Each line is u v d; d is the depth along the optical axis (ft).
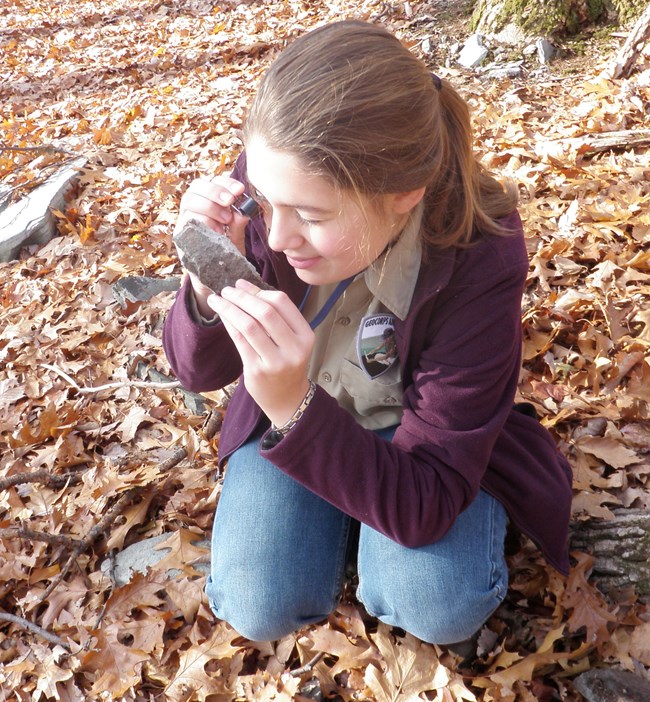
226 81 20.35
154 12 29.55
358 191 4.20
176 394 9.75
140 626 6.80
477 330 5.16
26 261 13.76
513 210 5.49
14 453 9.26
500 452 5.90
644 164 11.87
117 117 19.30
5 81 24.25
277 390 4.50
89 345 11.28
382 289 5.20
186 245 4.75
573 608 6.48
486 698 5.99
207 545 7.56
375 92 4.10
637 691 5.70
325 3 24.45
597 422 8.01
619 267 9.66
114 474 8.28
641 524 6.55
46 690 6.59
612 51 16.78
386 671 6.20
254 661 6.72
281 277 5.61
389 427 6.41
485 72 17.25
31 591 7.43
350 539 6.82
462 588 5.58
